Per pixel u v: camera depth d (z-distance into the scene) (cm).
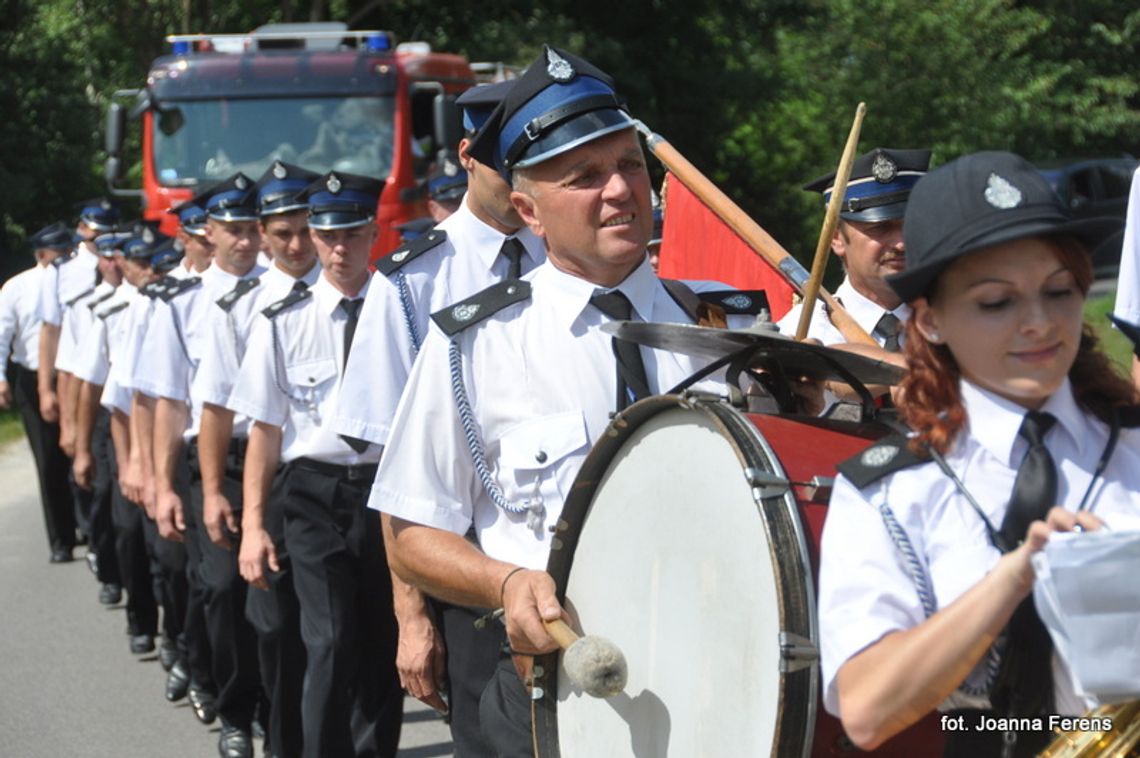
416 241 510
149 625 958
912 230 242
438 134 1502
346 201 634
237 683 737
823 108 2403
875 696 233
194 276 804
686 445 297
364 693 634
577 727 330
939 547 242
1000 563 223
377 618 632
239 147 1542
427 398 383
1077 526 218
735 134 2456
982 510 242
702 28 2559
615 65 2456
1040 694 241
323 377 629
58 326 1223
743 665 274
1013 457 244
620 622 316
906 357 253
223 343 704
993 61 2531
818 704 256
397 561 387
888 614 239
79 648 974
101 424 1071
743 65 2555
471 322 382
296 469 627
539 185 371
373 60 1557
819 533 262
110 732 800
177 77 1557
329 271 637
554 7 2586
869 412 299
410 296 500
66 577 1194
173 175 1541
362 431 493
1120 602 206
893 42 2352
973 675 245
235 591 735
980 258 235
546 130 366
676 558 298
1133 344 256
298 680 671
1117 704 224
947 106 2375
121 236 1157
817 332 477
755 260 507
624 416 312
